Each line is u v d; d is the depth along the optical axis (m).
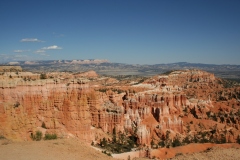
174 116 133.38
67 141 63.53
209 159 67.69
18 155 48.09
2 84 84.44
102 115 112.94
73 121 94.25
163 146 109.25
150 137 118.50
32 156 48.34
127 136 112.94
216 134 130.00
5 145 53.75
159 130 124.62
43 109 92.06
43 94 93.50
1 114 70.62
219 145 111.62
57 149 55.09
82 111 96.50
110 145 98.81
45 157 48.94
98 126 112.19
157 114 135.88
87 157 54.66
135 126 120.56
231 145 113.44
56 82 97.94
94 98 111.62
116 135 110.62
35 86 91.94
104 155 60.53
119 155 89.31
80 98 98.12
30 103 89.38
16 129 71.06
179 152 101.50
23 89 89.19
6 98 84.00
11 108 73.06
